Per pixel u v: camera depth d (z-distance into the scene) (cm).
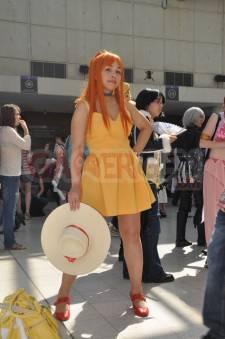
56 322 286
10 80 1282
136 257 334
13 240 561
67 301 328
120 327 308
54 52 1391
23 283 413
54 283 412
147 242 410
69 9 1398
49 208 998
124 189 315
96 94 315
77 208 302
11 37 1351
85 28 1415
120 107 320
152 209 406
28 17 1363
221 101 1530
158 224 414
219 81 1570
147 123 344
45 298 370
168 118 1789
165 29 1504
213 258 263
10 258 513
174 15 1511
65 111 1670
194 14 1535
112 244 590
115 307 347
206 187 431
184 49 1530
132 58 1467
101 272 451
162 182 466
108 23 1437
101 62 312
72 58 1408
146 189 327
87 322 317
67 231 293
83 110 313
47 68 1387
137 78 1475
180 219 572
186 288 398
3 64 1348
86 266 305
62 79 1332
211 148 424
